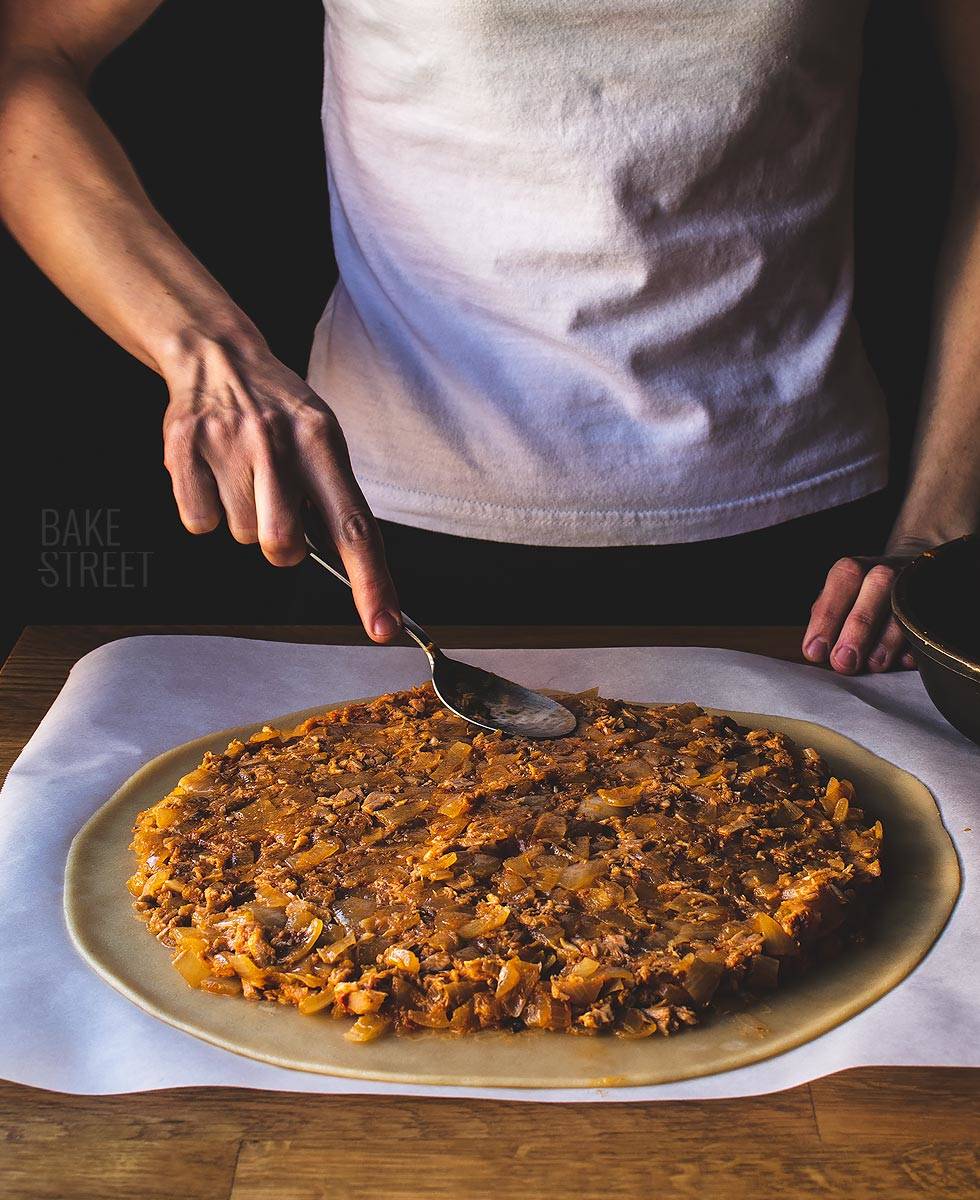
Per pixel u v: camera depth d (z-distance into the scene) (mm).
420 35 825
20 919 671
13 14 879
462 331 881
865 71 1214
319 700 830
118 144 849
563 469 882
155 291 774
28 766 764
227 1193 550
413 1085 594
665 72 818
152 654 854
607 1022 615
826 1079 594
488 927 643
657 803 705
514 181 844
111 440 1306
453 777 722
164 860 689
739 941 638
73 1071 597
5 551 1318
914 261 1293
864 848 697
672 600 923
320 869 676
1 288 1235
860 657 858
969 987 637
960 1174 559
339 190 918
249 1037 615
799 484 909
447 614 929
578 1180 556
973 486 931
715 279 861
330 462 725
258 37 1224
